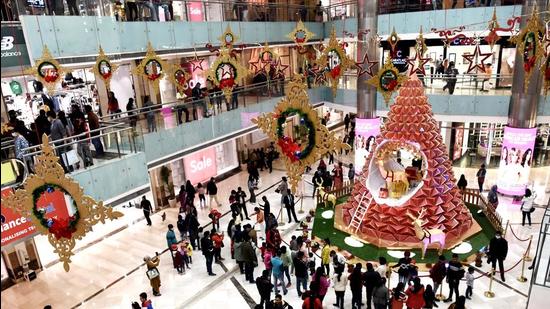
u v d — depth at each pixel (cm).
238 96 1936
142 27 1636
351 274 1091
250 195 1983
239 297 1226
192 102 1711
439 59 2214
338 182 1928
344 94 2270
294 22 2442
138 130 1388
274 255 1262
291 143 852
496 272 1261
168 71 1498
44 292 1326
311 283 1065
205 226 1697
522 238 1452
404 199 1433
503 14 1834
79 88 1588
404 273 1143
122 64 1817
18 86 1397
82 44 1327
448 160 1488
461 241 1432
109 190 1216
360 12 1967
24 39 1192
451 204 1446
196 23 1869
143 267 1437
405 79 1514
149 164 1527
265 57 2362
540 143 2225
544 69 1237
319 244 1492
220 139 1850
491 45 1366
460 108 1897
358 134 2142
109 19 1415
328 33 2611
